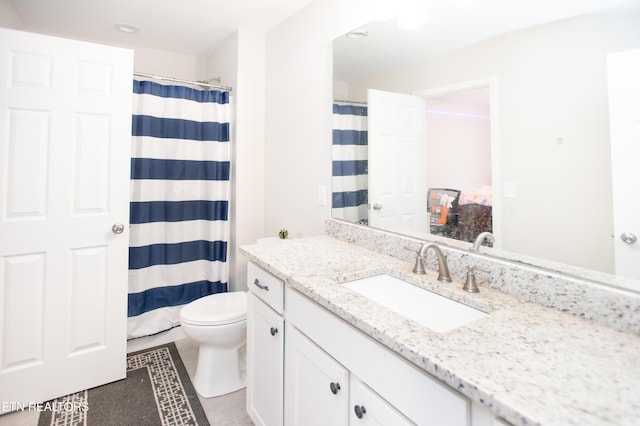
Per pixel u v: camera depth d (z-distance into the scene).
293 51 2.22
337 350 0.97
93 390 1.82
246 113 2.54
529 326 0.82
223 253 2.56
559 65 0.98
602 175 0.91
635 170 0.85
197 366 1.94
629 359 0.67
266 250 1.58
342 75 1.82
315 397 1.08
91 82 1.78
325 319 1.03
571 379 0.60
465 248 1.25
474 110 1.21
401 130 1.50
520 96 1.08
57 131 1.71
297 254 1.51
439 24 1.32
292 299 1.22
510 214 1.11
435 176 1.35
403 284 1.25
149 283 2.35
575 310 0.89
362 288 1.25
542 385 0.58
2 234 1.60
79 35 2.57
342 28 1.81
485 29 1.17
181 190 2.44
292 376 1.22
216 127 2.52
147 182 2.29
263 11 2.21
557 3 0.98
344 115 1.82
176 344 2.37
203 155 2.52
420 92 1.41
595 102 0.92
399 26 1.49
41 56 1.67
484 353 0.69
